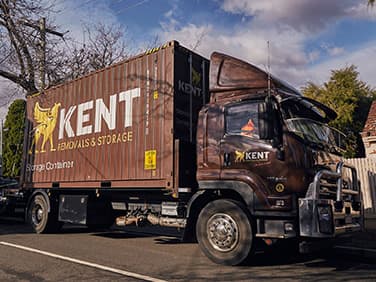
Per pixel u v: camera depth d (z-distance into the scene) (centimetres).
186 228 773
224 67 786
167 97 836
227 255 693
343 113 3080
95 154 989
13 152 2909
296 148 671
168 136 819
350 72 3262
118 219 989
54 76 1831
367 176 1434
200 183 748
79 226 1379
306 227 627
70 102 1099
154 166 840
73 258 760
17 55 1731
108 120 967
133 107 909
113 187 926
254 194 683
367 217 1305
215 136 750
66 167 1077
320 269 688
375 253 789
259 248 754
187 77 868
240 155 711
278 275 634
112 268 673
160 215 898
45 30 1783
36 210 1176
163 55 864
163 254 816
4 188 1435
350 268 700
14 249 858
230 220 697
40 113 1216
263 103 683
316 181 643
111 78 980
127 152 905
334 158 753
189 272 648
